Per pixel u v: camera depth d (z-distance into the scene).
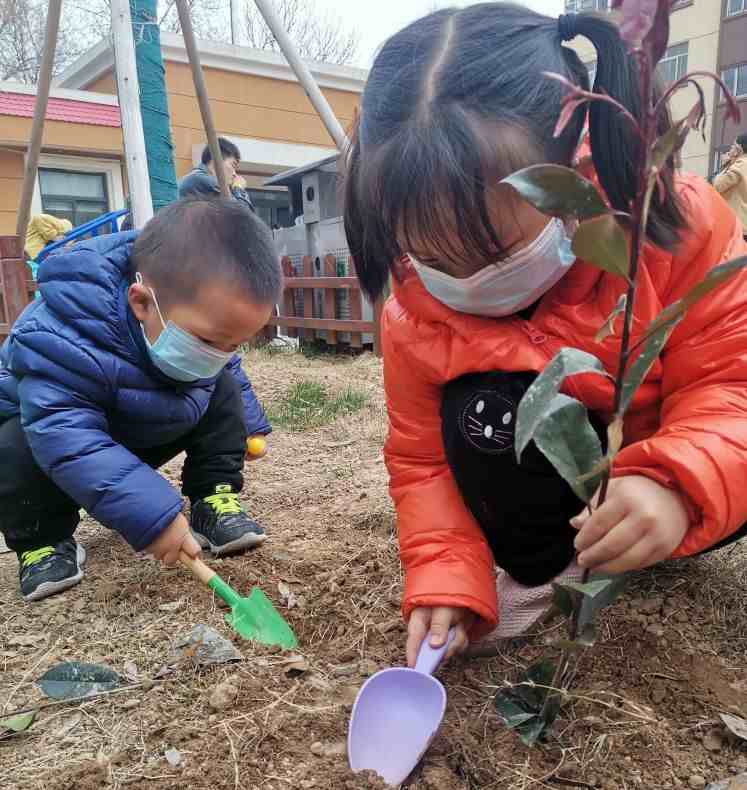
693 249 1.08
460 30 0.98
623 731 1.01
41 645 1.37
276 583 1.57
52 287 1.54
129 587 1.57
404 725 1.03
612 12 0.91
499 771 0.95
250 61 8.92
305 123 9.61
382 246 1.05
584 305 1.14
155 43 2.79
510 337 1.17
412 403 1.33
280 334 6.09
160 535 1.42
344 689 1.17
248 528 1.74
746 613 1.31
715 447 0.91
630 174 0.90
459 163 0.88
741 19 11.66
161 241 1.47
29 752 1.06
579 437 0.77
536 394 0.68
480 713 1.08
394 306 1.38
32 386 1.49
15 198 9.05
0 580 1.68
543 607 1.30
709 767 0.95
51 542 1.67
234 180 4.44
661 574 1.46
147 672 1.25
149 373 1.60
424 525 1.26
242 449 1.93
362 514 1.95
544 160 0.92
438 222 0.92
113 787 0.97
